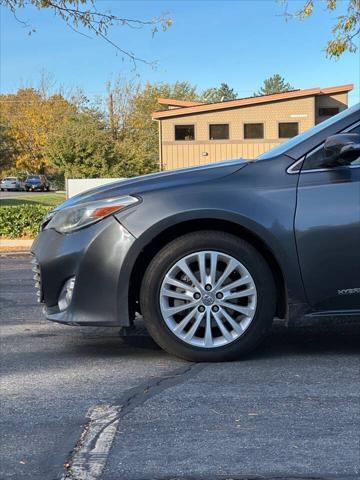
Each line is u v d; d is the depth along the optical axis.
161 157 27.92
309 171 3.97
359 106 4.13
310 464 2.58
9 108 55.94
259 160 4.11
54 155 28.73
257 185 3.94
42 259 4.06
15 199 33.81
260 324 3.94
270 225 3.85
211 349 3.96
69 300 3.95
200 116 27.70
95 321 3.90
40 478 2.51
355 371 3.87
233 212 3.84
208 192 3.90
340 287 3.90
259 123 27.58
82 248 3.90
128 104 46.66
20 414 3.23
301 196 3.90
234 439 2.85
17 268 9.81
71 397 3.47
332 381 3.67
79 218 3.97
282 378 3.73
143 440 2.85
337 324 5.21
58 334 5.09
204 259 3.90
